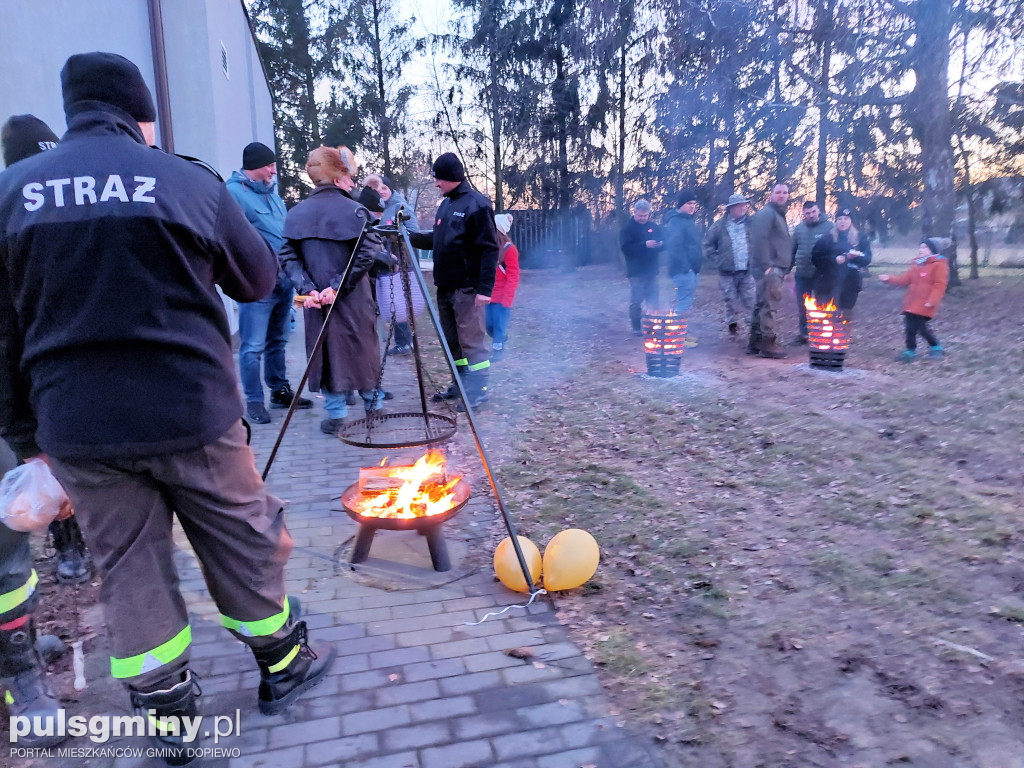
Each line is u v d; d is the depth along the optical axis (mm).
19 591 2305
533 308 13914
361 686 2594
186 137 9062
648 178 22094
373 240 4988
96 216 1850
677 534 3816
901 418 5816
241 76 13211
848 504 4152
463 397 3305
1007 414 5812
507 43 22750
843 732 2348
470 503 4289
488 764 2221
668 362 7406
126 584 2033
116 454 1918
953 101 13664
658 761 2229
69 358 1899
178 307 1974
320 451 5234
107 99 2012
